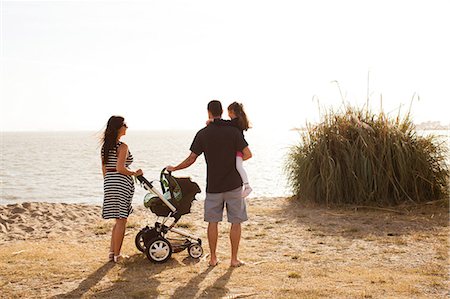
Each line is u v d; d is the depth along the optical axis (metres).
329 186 10.77
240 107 6.04
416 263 6.25
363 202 10.53
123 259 6.40
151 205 6.37
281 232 8.30
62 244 7.64
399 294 4.97
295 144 12.01
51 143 120.00
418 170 10.66
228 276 5.64
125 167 6.12
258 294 4.99
